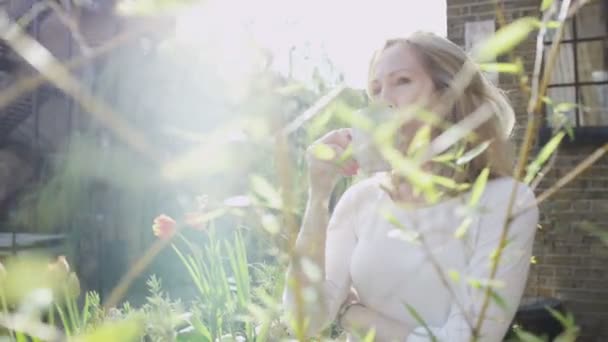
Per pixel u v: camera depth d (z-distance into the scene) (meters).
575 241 5.00
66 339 0.39
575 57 5.20
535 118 0.52
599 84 5.13
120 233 4.30
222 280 2.02
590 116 5.12
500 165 1.37
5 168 4.58
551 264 5.08
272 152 0.43
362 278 1.55
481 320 0.53
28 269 0.39
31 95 5.34
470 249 0.98
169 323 1.45
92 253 4.05
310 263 0.45
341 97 0.45
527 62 4.25
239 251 2.03
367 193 1.64
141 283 3.88
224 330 1.96
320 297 0.51
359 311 1.56
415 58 1.39
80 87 0.36
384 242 1.51
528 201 1.35
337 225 1.67
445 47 1.40
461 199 0.54
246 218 0.49
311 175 1.30
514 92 4.16
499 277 1.28
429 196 0.50
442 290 1.43
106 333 0.32
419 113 0.45
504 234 0.54
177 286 3.83
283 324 1.05
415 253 1.46
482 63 0.56
